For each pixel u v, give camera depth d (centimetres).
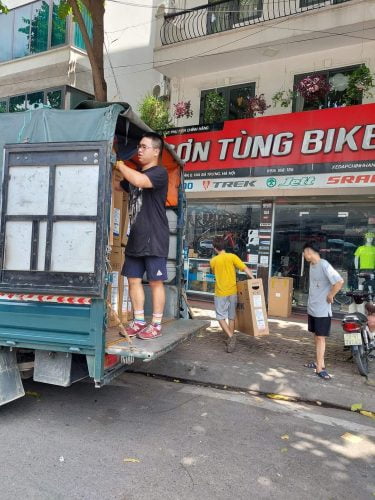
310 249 547
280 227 1046
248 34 990
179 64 1102
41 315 379
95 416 438
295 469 346
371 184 850
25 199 379
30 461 340
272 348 689
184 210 627
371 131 845
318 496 308
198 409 469
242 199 1095
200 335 767
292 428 428
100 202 361
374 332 584
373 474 344
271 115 974
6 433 390
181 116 1140
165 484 314
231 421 439
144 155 425
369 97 928
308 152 912
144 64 1348
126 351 368
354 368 591
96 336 363
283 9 1023
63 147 371
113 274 470
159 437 393
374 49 943
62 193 370
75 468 331
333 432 422
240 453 369
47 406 460
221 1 1071
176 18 1149
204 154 1036
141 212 424
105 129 376
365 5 868
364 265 949
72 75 1295
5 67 1423
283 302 986
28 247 377
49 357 394
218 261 658
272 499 301
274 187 954
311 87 946
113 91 1389
